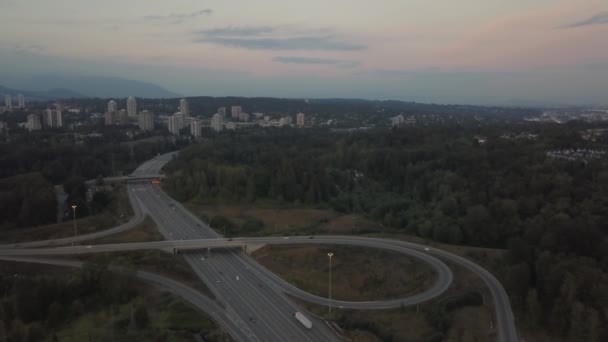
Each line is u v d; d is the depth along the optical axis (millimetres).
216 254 164625
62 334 110688
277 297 128875
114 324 113062
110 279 129625
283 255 158375
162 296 127938
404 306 119875
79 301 122000
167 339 103125
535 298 111938
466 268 142875
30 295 119250
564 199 164375
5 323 114000
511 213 168750
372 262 149375
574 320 102938
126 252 155875
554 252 132750
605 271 119688
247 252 166375
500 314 116562
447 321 111312
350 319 114000
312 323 113500
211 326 110500
